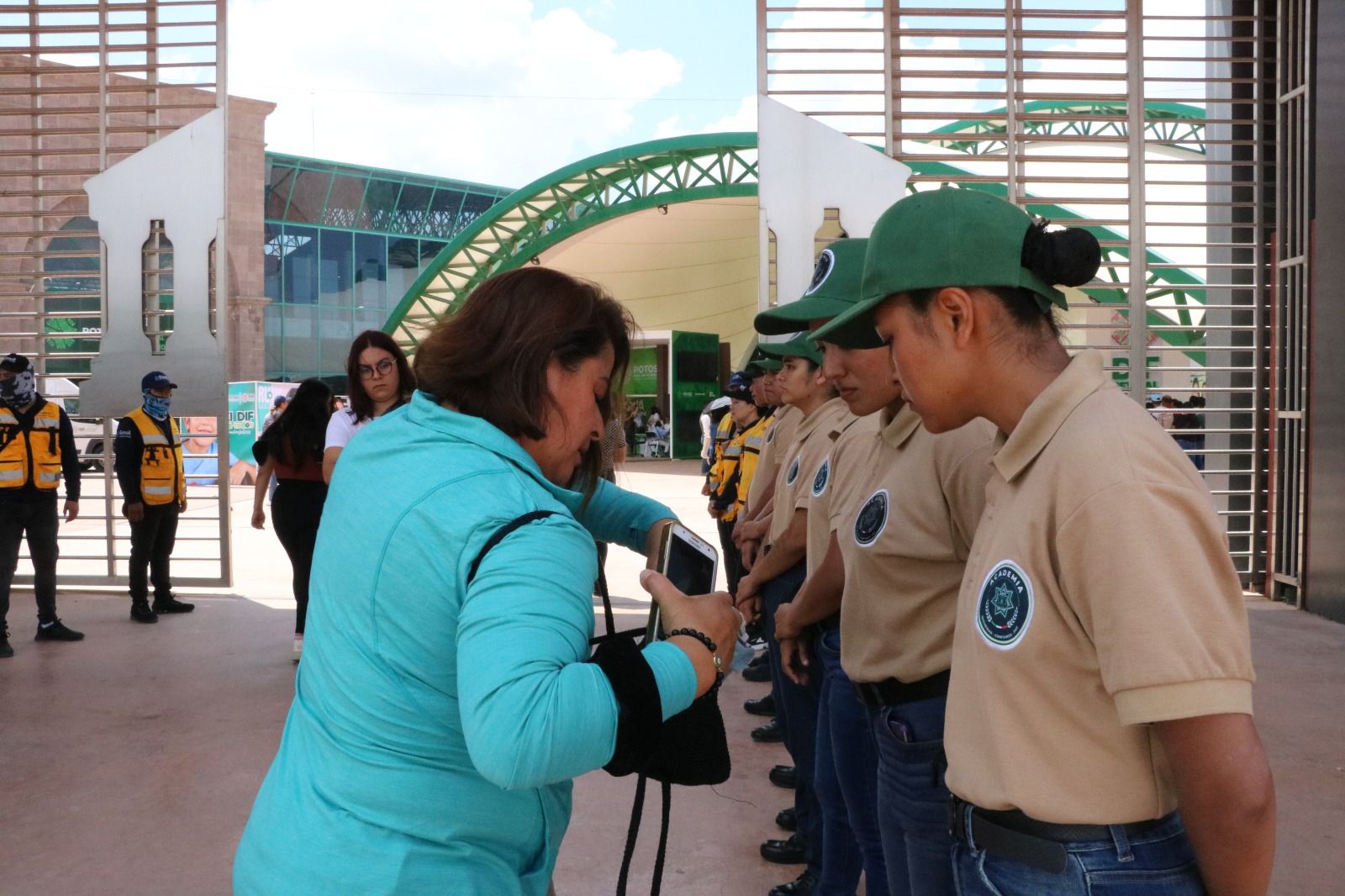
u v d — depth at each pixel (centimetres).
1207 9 875
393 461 128
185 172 796
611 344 139
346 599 124
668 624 130
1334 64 704
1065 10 715
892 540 201
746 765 446
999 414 136
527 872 130
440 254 2945
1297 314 766
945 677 196
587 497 149
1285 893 321
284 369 3984
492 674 106
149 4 793
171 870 348
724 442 762
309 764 126
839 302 238
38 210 813
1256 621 718
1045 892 126
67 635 689
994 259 131
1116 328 771
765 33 688
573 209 3030
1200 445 943
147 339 808
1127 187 752
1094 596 116
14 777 436
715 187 2844
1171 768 118
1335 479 714
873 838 243
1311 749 452
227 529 850
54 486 680
